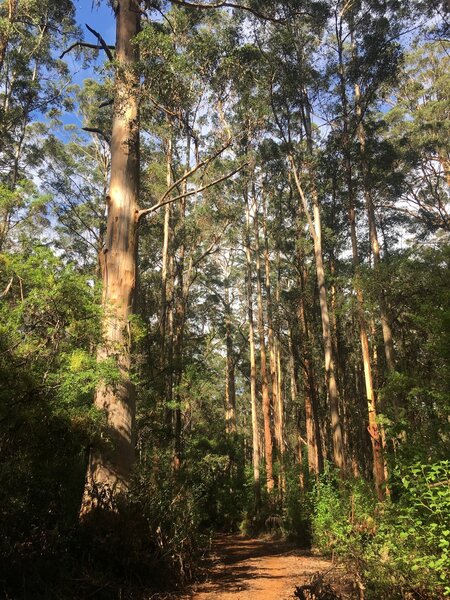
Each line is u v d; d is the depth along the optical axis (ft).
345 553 25.23
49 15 72.69
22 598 18.31
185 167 74.43
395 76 64.28
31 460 21.39
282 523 60.95
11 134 81.61
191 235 76.59
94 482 26.86
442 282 36.88
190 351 87.76
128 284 33.53
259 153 65.72
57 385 23.63
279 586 27.50
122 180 35.55
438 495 17.08
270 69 55.88
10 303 26.50
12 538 20.07
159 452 41.88
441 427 23.45
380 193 79.66
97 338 26.27
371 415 55.06
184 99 35.27
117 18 39.37
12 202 36.17
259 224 86.28
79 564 21.77
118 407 29.76
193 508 33.86
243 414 161.79
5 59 72.69
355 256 62.44
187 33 41.42
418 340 45.60
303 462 67.77
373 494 37.27
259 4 55.11
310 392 70.44
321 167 65.67
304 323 71.82
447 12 58.08
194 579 28.50
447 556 15.78
